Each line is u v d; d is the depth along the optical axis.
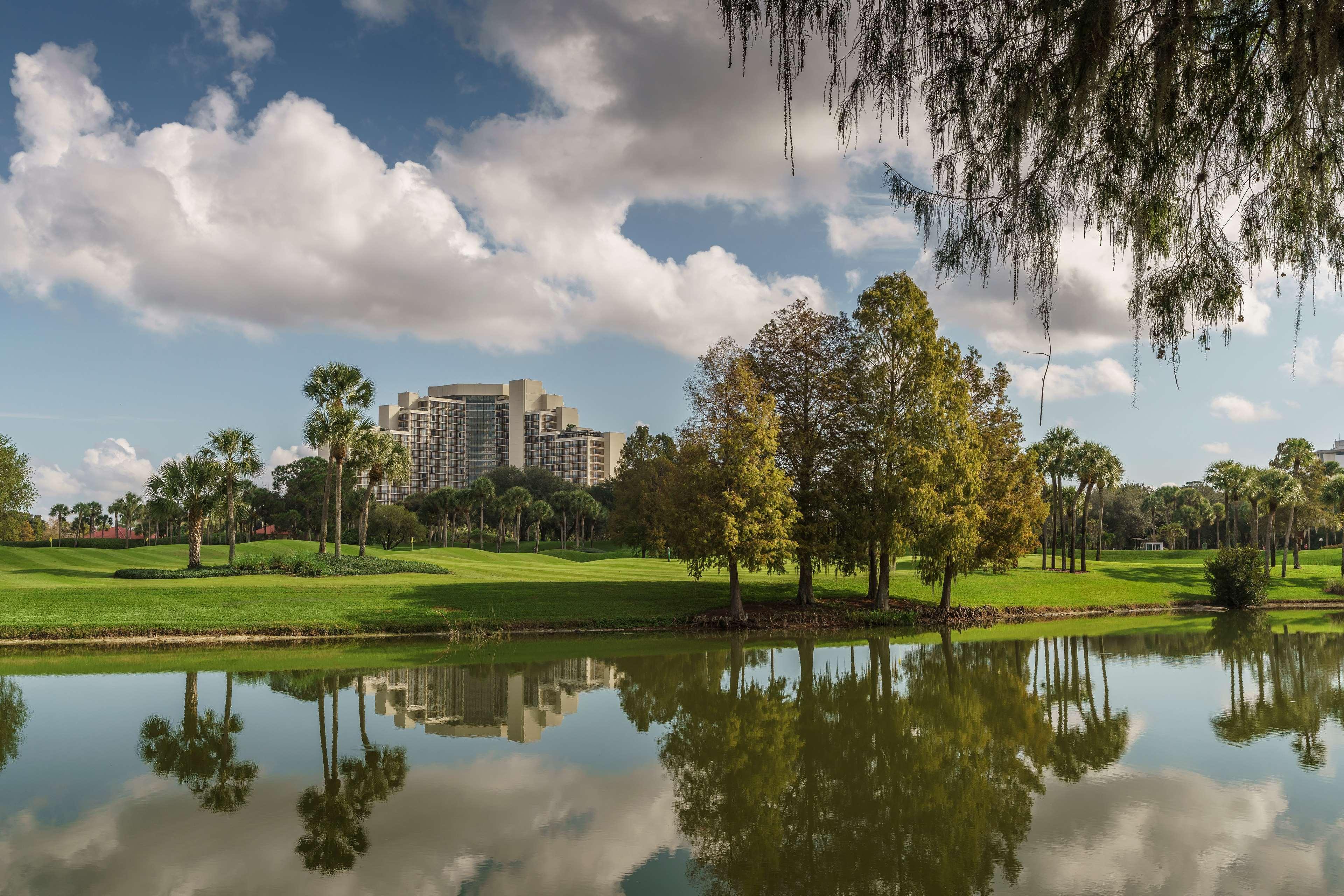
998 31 5.23
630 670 26.12
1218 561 55.41
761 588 47.88
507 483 159.38
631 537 81.50
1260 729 17.47
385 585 43.56
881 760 15.00
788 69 5.13
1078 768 14.40
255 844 10.44
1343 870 9.54
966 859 9.95
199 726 17.52
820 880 9.29
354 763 14.56
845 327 41.78
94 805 12.07
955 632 38.84
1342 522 78.62
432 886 9.04
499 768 14.27
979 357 43.81
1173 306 5.85
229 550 61.81
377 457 57.47
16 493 64.56
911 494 37.81
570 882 9.19
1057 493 72.69
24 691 21.77
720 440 38.19
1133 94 5.27
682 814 11.77
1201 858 9.95
